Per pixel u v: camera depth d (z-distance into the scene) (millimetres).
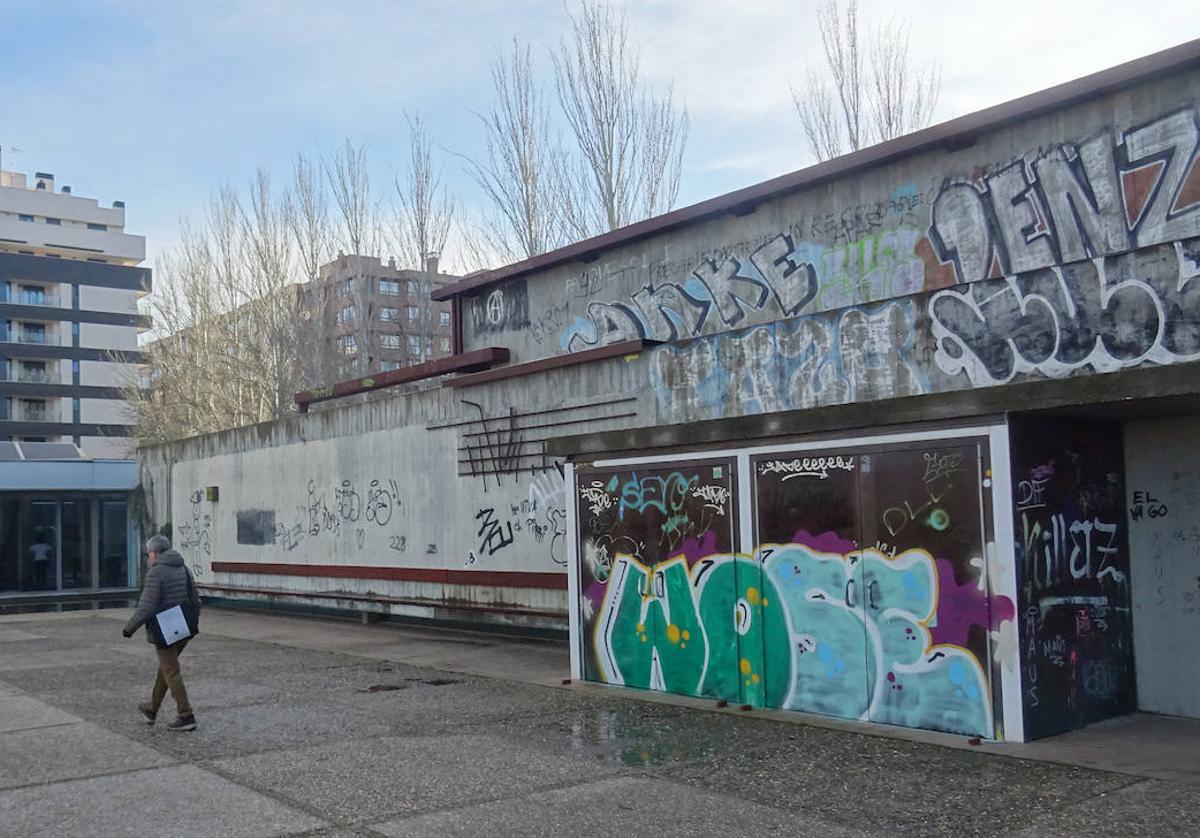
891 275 11211
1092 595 8141
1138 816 5738
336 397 19062
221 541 22672
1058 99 9578
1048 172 9883
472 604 15664
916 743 7582
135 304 81625
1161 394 6598
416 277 35625
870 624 8297
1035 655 7535
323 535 19219
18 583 25906
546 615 14328
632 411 13430
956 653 7734
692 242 13461
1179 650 8305
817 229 11984
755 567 9203
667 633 10047
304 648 15172
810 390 11500
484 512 15523
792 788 6590
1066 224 9750
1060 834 5484
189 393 41188
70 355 78312
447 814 6223
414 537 16953
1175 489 8328
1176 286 8648
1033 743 7402
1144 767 6758
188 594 9102
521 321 16000
